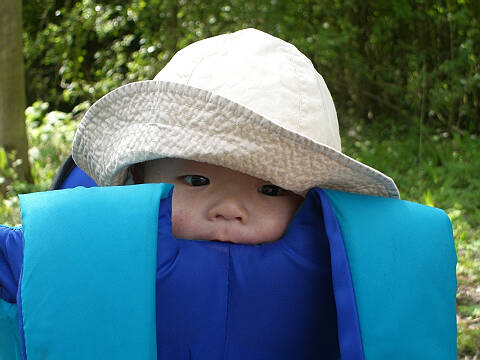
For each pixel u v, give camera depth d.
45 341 0.88
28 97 10.12
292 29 6.49
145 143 1.03
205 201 1.08
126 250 0.92
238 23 6.64
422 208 1.09
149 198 0.97
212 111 1.00
